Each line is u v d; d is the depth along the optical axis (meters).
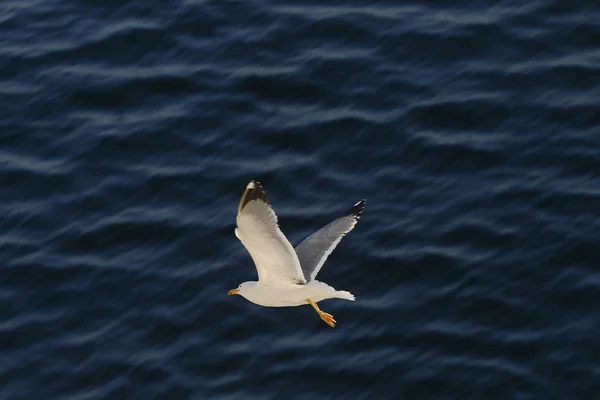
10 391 26.52
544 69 33.47
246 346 27.02
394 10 35.66
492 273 28.22
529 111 32.34
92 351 27.16
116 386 26.42
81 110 33.28
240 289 18.20
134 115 33.00
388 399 25.75
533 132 31.77
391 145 31.66
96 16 36.12
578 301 27.48
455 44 34.38
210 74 33.94
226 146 31.84
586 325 26.97
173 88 33.62
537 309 27.39
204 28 35.41
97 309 28.03
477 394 25.72
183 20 35.69
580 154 31.08
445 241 29.05
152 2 36.44
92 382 26.58
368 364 26.42
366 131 32.00
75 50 35.00
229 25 35.44
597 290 27.64
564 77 33.19
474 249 28.83
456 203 30.00
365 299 27.86
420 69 33.78
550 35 34.47
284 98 33.19
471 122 32.19
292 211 29.86
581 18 34.88
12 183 31.28
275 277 17.64
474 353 26.56
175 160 31.59
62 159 31.88
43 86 33.97
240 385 26.23
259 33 35.09
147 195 30.67
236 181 30.80
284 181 30.75
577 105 32.38
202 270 28.66
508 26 34.81
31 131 32.72
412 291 27.97
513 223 29.39
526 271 28.22
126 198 30.66
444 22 35.06
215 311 27.75
